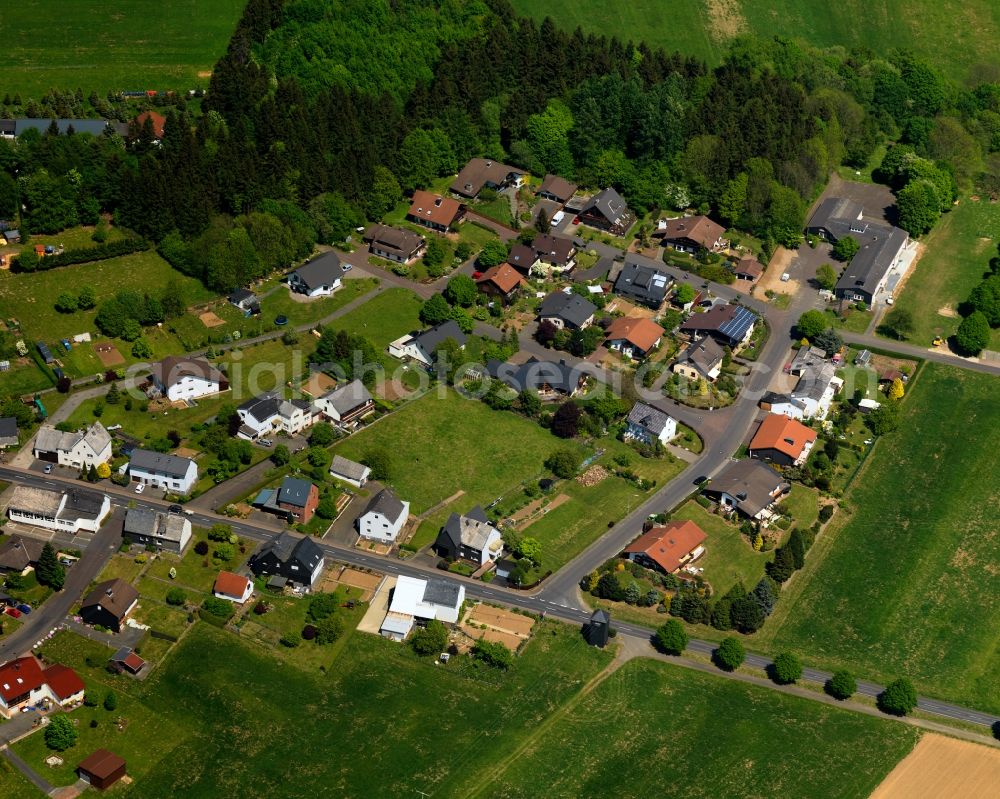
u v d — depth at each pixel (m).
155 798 173.88
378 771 180.50
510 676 197.50
